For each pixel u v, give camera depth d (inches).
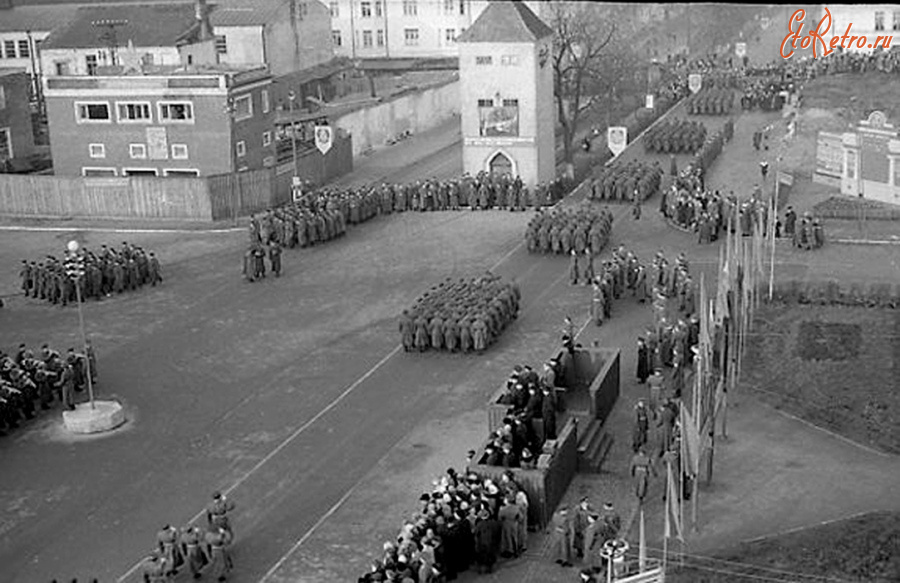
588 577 1055.0
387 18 5044.3
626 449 1422.2
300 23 4411.9
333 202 2618.1
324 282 2233.0
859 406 1504.7
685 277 1886.1
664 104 4328.3
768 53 5462.6
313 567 1188.5
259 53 4212.6
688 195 2508.6
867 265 2140.7
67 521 1312.7
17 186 2967.5
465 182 2795.3
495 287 1923.0
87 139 3056.1
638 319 1915.6
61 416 1624.0
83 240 2696.9
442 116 4399.6
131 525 1296.8
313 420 1566.2
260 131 3097.9
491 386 1653.5
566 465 1314.0
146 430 1562.5
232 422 1574.8
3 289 2289.6
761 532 1194.6
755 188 2689.5
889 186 2192.4
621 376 1663.4
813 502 1259.8
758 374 1631.4
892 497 1262.3
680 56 5236.2
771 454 1389.0
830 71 4131.4
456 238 2527.1
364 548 1221.1
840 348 1710.1
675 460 1234.6
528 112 2992.1
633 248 2357.3
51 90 3041.3
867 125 2429.9
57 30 3742.6
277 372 1758.1
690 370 1633.9
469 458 1341.0
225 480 1398.9
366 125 3836.1
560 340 1828.2
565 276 2193.7
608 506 1173.1
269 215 2517.2
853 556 1117.7
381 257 2394.2
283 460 1445.6
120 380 1747.0
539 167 3043.8
